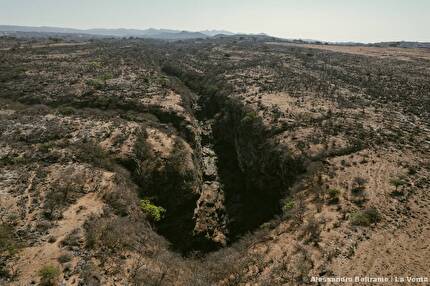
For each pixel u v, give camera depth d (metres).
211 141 46.44
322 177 25.72
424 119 38.00
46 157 27.17
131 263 17.66
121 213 22.88
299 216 21.91
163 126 40.56
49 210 20.34
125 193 25.02
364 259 16.84
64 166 26.14
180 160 33.00
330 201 22.61
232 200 35.09
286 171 29.83
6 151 27.53
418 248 17.27
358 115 38.47
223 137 45.88
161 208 28.11
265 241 21.38
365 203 21.67
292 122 36.47
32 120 36.03
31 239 17.83
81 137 32.38
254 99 46.38
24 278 15.20
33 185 22.58
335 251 17.66
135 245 19.53
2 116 37.12
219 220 32.34
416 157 27.70
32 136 31.53
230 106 47.94
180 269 19.41
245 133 39.50
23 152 27.73
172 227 28.77
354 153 28.73
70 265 16.33
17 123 34.72
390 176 24.67
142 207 26.38
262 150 34.66
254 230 28.94
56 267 15.98
